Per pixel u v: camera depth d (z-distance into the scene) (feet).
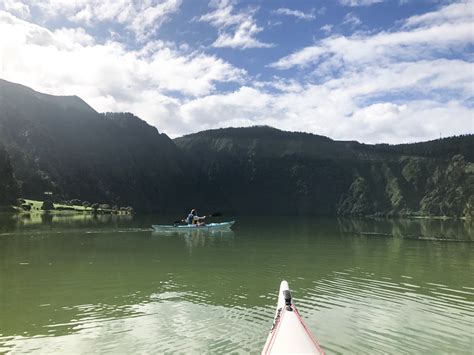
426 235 192.95
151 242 131.54
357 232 208.74
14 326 47.01
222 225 194.18
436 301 59.88
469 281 74.79
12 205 366.43
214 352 39.78
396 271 84.99
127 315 51.52
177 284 69.56
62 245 118.52
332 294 64.03
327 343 42.68
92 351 39.96
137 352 39.75
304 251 116.57
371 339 43.88
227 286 68.59
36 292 62.85
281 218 469.16
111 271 80.07
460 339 43.96
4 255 97.91
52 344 41.65
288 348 36.83
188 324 48.08
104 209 432.66
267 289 66.59
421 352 40.45
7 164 406.62
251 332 45.44
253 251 114.83
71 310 53.47
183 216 398.62
